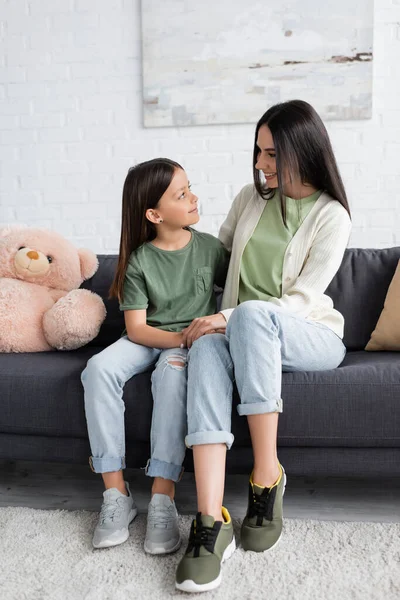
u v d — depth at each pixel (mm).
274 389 1390
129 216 1702
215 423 1364
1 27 3494
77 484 1838
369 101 3258
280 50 3285
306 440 1495
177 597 1227
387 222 3357
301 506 1667
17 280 1916
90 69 3471
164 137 3465
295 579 1275
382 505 1666
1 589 1263
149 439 1539
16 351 1829
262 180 1893
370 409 1468
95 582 1280
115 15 3416
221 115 3383
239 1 3281
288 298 1591
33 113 3539
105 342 1997
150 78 3402
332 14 3221
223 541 1297
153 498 1438
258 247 1718
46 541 1453
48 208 3600
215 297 1769
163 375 1484
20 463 2021
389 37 3236
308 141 1652
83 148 3531
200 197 3469
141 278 1682
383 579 1269
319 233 1677
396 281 1867
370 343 1862
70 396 1562
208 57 3346
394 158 3311
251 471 1521
